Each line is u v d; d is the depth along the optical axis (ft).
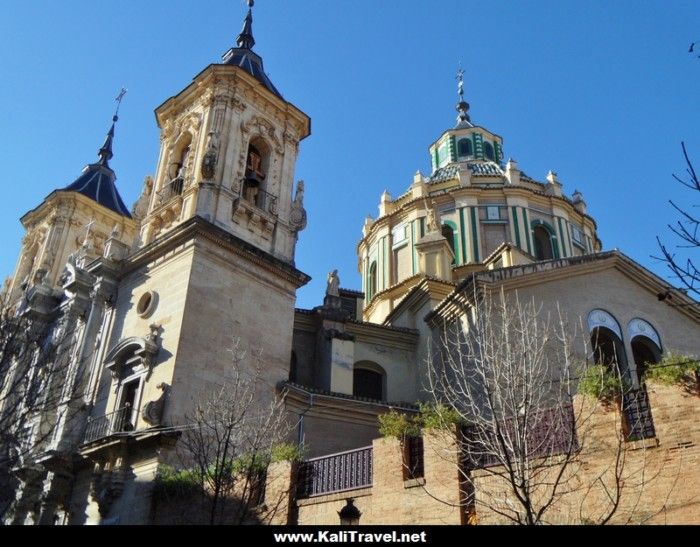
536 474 39.37
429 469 48.01
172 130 104.01
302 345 97.96
